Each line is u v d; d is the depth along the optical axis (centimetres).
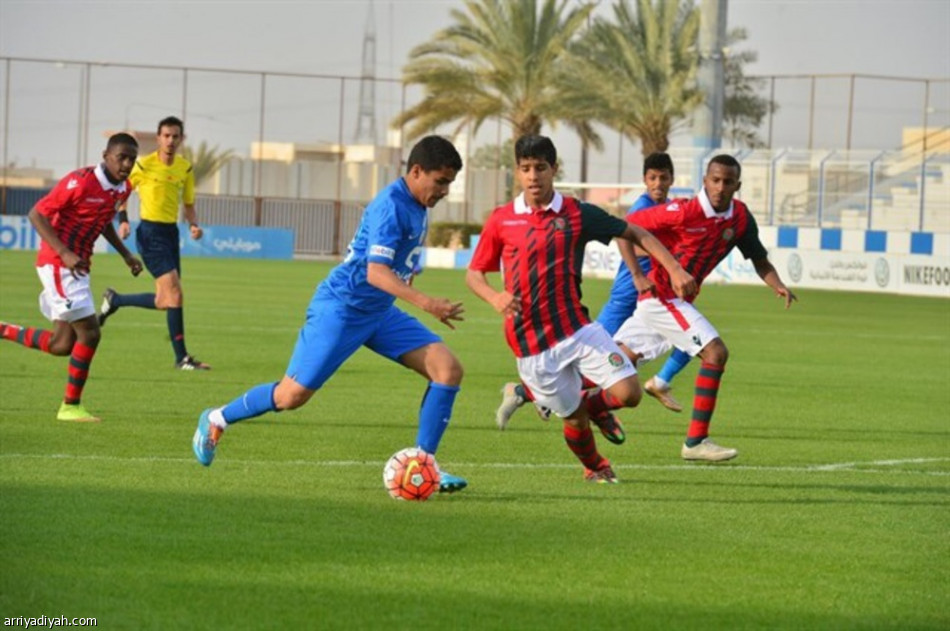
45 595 1057
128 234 2859
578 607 1070
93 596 1059
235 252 10281
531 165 1508
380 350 1526
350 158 16362
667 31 9338
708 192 1836
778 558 1255
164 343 3403
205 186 14488
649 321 1870
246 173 14375
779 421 2330
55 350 2048
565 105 9794
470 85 10012
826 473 1777
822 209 8200
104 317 2956
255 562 1175
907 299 6688
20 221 9644
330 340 1488
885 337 4325
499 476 1673
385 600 1071
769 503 1538
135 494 1460
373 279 1425
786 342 4059
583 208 1542
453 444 1950
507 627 1011
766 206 8544
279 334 3781
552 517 1409
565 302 1545
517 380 2858
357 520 1361
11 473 1570
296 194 14425
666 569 1198
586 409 1645
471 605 1066
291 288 5981
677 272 1546
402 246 1471
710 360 1819
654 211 1856
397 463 1471
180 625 992
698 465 1823
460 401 2473
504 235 1544
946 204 8569
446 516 1396
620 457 1878
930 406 2591
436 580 1136
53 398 2314
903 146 9488
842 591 1142
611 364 1538
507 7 9888
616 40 9431
